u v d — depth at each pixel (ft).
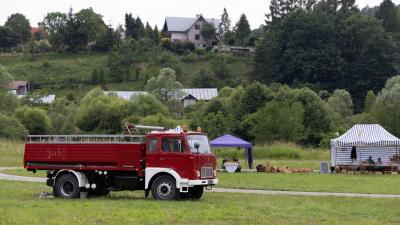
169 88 498.69
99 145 99.96
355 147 210.38
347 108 510.17
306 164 229.86
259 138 337.93
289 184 137.90
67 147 101.50
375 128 212.02
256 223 68.69
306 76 645.10
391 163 199.31
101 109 396.57
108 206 84.89
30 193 107.34
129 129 104.99
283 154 278.67
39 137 104.06
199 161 96.78
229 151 279.69
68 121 407.64
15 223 66.18
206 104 445.37
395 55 654.12
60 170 101.14
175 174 95.76
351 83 640.58
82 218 70.90
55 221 68.08
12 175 158.51
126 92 600.39
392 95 458.50
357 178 162.30
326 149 306.76
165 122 371.76
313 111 390.42
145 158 98.32
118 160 98.89
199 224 67.36
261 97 395.34
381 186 133.90
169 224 67.21
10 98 428.15
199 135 100.73
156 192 97.04
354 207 87.71
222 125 369.71
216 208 83.41
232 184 137.18
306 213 79.05
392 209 85.51
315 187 129.70
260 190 122.83
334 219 73.20
